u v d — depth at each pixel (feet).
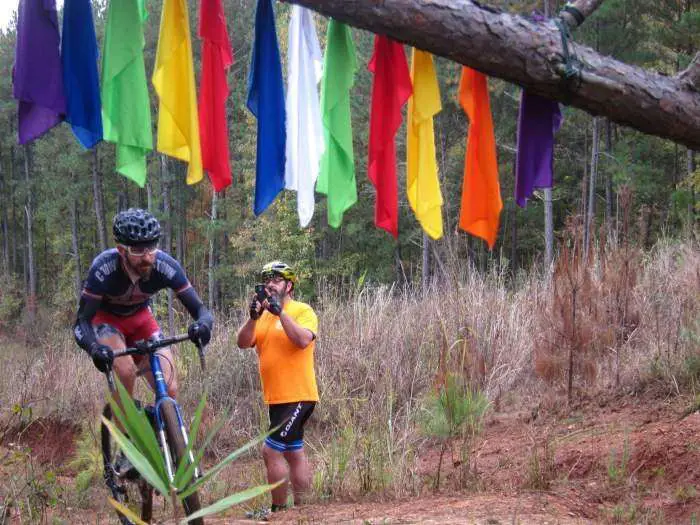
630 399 21.63
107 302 13.76
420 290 34.30
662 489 15.72
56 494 18.10
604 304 24.57
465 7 10.13
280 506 16.94
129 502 15.55
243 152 104.27
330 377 27.89
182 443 11.63
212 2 10.58
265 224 96.84
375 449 19.34
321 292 34.60
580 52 10.59
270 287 17.22
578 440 19.40
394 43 11.10
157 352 13.23
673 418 19.24
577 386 23.40
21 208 189.57
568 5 10.74
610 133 79.46
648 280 27.43
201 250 125.39
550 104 11.51
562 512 14.30
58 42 9.71
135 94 10.14
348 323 30.86
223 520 15.30
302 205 11.43
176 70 10.35
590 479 16.93
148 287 13.43
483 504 14.74
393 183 11.27
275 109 10.87
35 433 26.37
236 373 29.32
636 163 78.84
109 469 14.08
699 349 21.98
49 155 134.82
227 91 10.79
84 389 29.32
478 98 11.51
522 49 10.27
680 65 66.80
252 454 25.14
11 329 75.82
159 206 124.88
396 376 26.78
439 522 13.24
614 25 69.31
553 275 25.18
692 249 31.91
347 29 11.28
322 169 11.83
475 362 25.57
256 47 10.83
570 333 23.56
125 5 10.06
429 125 11.45
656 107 10.83
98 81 9.87
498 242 104.32
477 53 10.25
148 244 12.56
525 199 11.60
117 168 10.19
